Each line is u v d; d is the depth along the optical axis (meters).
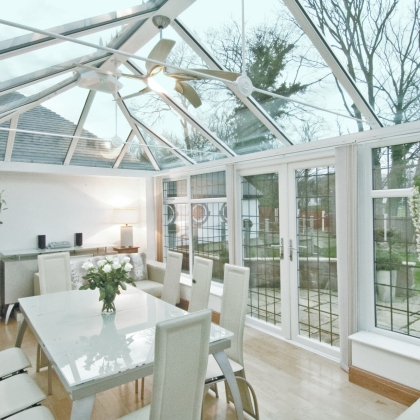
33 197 5.54
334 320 3.53
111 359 1.93
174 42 2.09
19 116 3.99
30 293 4.83
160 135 5.06
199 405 1.74
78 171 5.50
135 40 2.70
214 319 4.65
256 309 4.45
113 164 5.88
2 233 5.25
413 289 2.92
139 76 2.46
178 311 2.85
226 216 4.93
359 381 2.94
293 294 3.91
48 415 1.86
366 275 3.18
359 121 3.07
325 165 3.57
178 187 5.91
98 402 2.78
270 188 4.21
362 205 3.19
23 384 2.15
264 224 4.30
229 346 2.22
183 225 5.83
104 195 6.30
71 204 5.93
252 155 4.26
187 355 1.63
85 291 3.59
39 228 5.59
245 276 2.65
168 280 3.92
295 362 3.40
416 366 2.62
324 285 3.62
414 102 2.69
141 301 3.17
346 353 3.16
